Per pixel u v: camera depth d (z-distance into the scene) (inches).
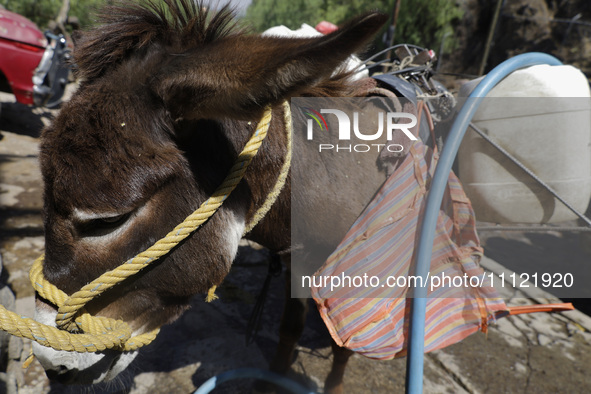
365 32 27.7
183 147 39.9
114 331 40.4
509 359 89.7
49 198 37.4
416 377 42.2
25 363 45.4
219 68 33.8
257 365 81.7
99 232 38.1
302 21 397.1
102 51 39.3
